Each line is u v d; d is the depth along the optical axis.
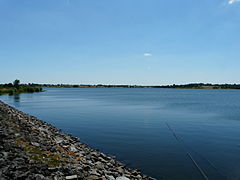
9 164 7.60
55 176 7.73
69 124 31.53
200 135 24.72
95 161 13.68
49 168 8.21
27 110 50.03
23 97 98.31
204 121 35.22
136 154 17.30
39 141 13.24
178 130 27.52
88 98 104.00
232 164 15.22
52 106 59.62
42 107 56.91
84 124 31.52
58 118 37.50
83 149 16.70
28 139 12.67
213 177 12.92
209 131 27.08
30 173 7.28
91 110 50.59
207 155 17.25
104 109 52.84
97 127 29.12
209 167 14.55
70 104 67.25
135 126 29.97
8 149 9.24
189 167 14.53
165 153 17.64
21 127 17.00
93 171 10.20
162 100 93.31
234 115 43.06
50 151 11.65
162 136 23.98
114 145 20.00
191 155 17.16
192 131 27.02
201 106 65.00
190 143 21.06
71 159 11.33
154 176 13.04
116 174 11.30
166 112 47.50
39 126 23.53
